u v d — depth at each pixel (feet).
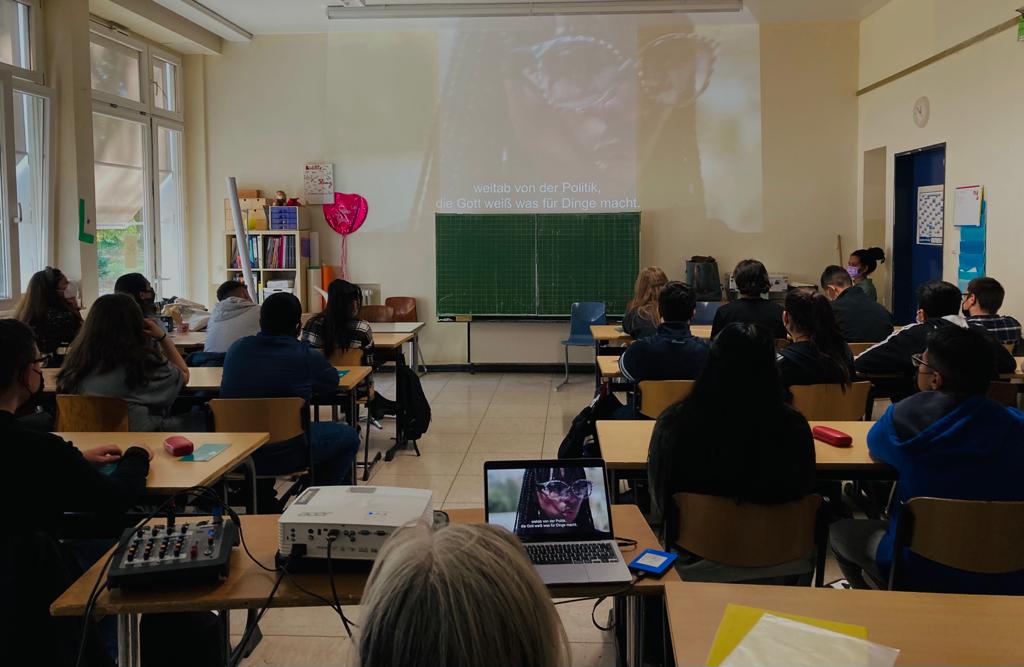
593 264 28.43
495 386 26.96
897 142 24.50
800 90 27.48
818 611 5.57
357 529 6.18
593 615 10.65
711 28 27.58
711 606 5.61
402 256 29.12
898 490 8.11
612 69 27.89
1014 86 18.48
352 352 17.29
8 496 6.52
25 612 6.29
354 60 28.58
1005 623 5.41
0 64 19.47
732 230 27.96
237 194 26.55
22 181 20.74
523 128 28.27
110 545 8.64
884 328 18.31
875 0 24.68
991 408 7.63
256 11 25.76
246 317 17.60
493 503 6.84
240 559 6.69
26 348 6.94
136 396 12.09
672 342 13.35
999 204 19.17
